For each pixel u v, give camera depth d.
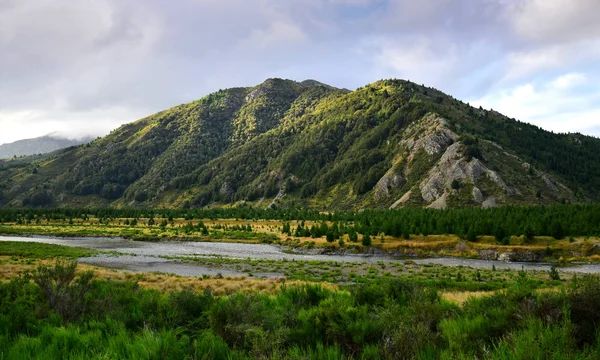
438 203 198.25
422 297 12.36
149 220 172.62
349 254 89.25
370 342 9.75
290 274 54.97
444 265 70.19
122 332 9.58
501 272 60.03
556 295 9.35
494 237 90.62
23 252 70.06
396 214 135.75
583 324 8.09
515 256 80.06
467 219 105.06
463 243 88.81
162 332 9.21
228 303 11.50
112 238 126.12
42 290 14.12
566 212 108.31
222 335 10.25
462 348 7.75
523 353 6.49
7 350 8.66
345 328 10.26
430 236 97.19
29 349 8.75
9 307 12.65
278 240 111.75
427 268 64.75
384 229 100.56
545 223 92.00
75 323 11.98
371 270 59.28
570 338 6.98
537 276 54.78
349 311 11.04
